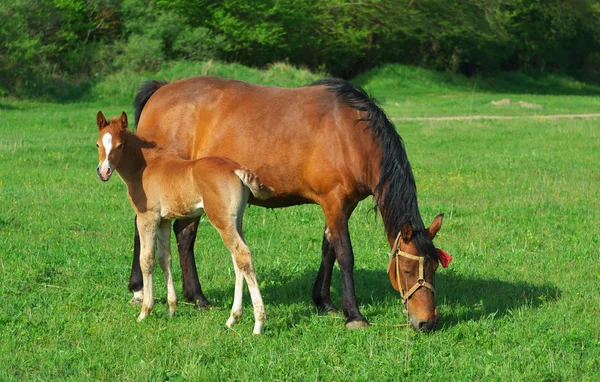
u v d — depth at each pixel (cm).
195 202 593
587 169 1464
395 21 4431
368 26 4509
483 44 4728
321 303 673
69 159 1467
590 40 5572
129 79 3203
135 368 513
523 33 5131
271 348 558
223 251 858
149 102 735
